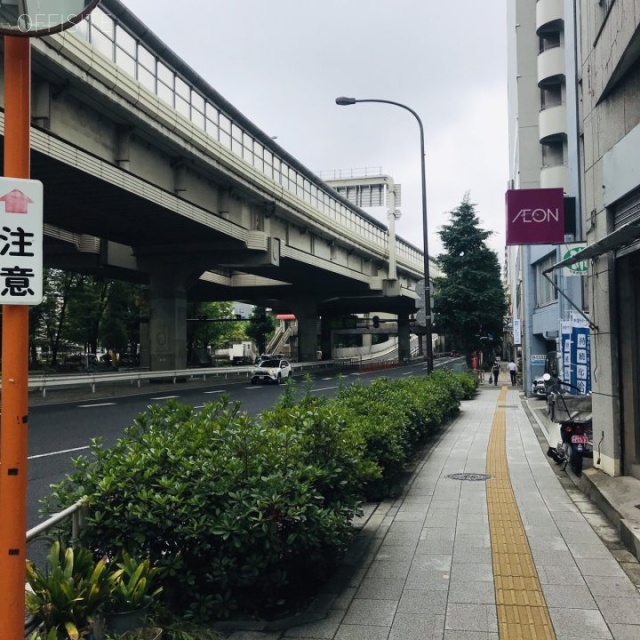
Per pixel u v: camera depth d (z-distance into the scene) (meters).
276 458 4.75
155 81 20.92
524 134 27.64
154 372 31.36
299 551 4.56
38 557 5.53
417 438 10.03
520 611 4.29
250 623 4.18
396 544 5.86
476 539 5.96
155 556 4.16
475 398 26.36
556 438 10.71
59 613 3.26
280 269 42.75
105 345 56.56
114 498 4.17
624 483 7.32
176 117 21.59
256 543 4.18
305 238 39.44
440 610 4.33
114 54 18.50
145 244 32.78
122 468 4.27
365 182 57.28
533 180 27.45
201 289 56.09
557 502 7.46
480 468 9.78
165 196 23.03
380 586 4.80
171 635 3.75
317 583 4.89
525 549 5.63
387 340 133.75
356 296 57.44
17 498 2.60
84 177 18.52
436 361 78.56
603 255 8.17
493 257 33.81
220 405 5.78
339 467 5.17
